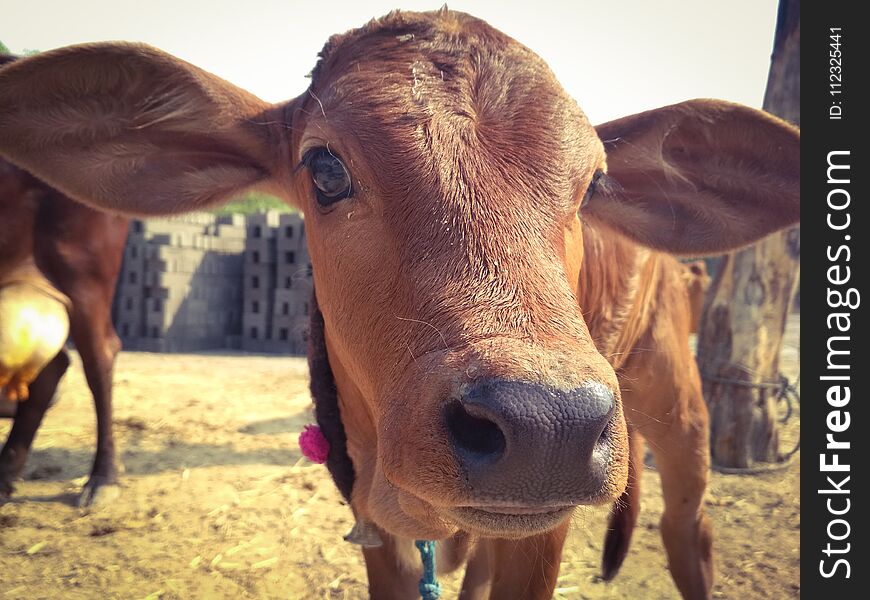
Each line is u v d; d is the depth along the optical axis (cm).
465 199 31
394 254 32
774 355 113
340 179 35
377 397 33
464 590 58
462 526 28
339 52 39
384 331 32
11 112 43
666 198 55
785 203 53
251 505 90
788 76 111
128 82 44
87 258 86
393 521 38
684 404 64
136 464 103
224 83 45
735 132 50
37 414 93
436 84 34
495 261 29
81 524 82
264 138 46
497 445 25
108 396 90
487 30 38
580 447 24
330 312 38
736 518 90
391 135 33
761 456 112
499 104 34
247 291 245
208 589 69
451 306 29
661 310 63
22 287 81
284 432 125
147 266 235
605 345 56
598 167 39
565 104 35
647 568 77
